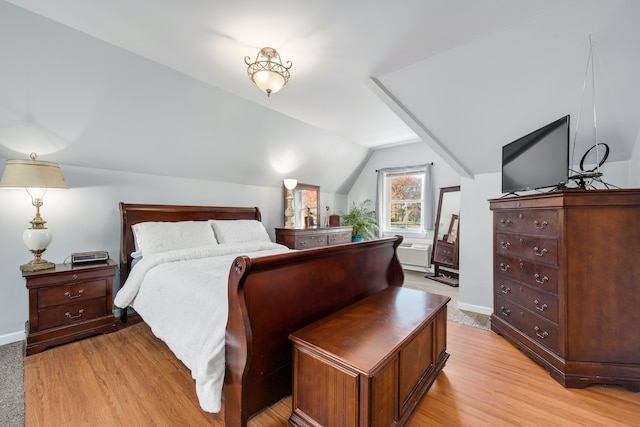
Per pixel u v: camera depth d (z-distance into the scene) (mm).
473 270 3117
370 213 5711
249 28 1700
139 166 3098
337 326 1522
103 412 1517
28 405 1562
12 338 2367
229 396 1320
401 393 1391
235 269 1304
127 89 2412
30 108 2184
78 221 2734
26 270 2201
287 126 3793
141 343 2311
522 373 1917
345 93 2666
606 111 2023
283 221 4746
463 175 3158
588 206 1747
